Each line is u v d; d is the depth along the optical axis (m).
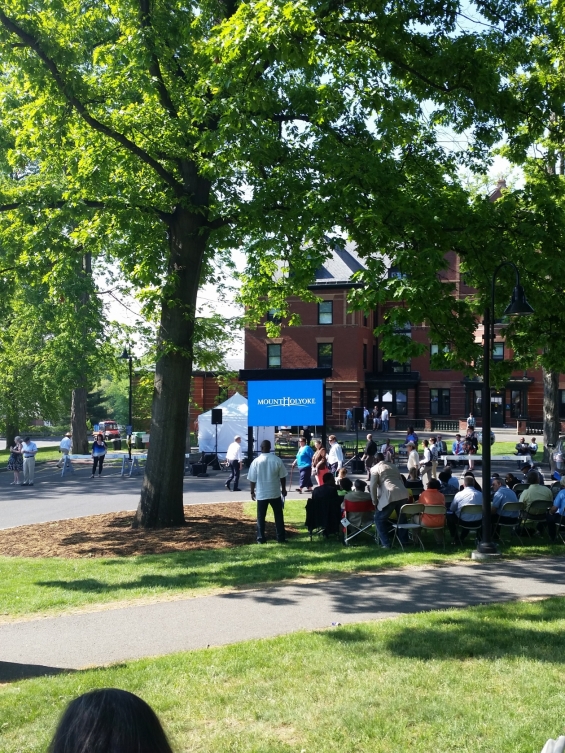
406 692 5.98
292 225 13.78
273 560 12.27
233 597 9.59
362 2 12.86
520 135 14.41
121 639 7.86
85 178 15.03
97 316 34.56
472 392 58.44
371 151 14.80
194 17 15.51
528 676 6.29
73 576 11.37
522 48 14.33
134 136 15.46
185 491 25.22
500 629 7.63
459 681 6.21
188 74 15.27
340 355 55.66
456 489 16.12
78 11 15.32
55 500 23.22
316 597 9.48
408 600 9.23
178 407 16.72
